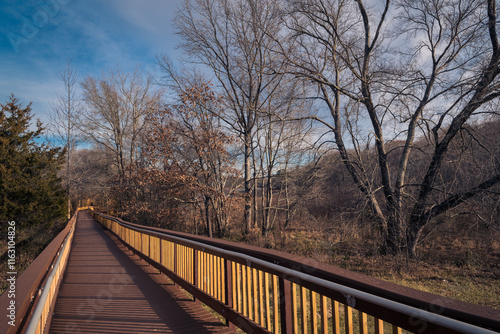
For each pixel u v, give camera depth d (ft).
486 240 34.01
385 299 6.12
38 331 9.69
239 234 67.05
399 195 36.52
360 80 41.22
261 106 64.08
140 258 32.35
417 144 44.29
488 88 31.53
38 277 10.17
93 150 129.29
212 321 14.08
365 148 39.65
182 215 68.95
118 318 14.47
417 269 31.12
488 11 33.94
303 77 43.19
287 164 61.00
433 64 38.27
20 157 69.92
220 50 70.18
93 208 161.89
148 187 68.85
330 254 37.40
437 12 36.86
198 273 16.63
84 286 20.94
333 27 44.47
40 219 68.69
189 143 60.13
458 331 4.82
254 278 11.49
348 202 44.75
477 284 25.45
